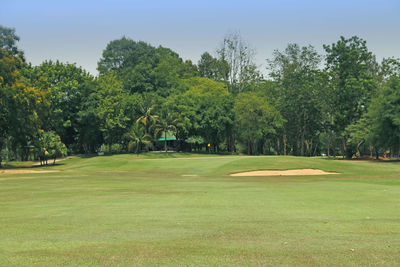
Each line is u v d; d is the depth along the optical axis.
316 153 118.75
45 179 30.17
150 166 46.38
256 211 12.42
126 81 90.62
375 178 31.88
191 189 20.81
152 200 15.55
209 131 85.12
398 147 62.41
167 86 93.88
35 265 6.19
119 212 12.18
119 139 88.69
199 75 127.81
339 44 76.19
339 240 8.07
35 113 55.84
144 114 82.25
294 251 7.11
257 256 6.75
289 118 89.94
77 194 18.25
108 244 7.66
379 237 8.38
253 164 41.88
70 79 74.81
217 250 7.18
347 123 75.94
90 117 74.56
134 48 116.19
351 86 71.25
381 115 59.84
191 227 9.56
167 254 6.88
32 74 69.06
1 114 51.97
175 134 86.06
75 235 8.57
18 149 70.81
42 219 10.81
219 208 13.13
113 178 31.38
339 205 13.96
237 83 92.06
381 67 84.19
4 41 73.25
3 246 7.50
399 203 14.58
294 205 13.95
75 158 75.06
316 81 80.69
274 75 88.06
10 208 13.29
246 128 83.38
